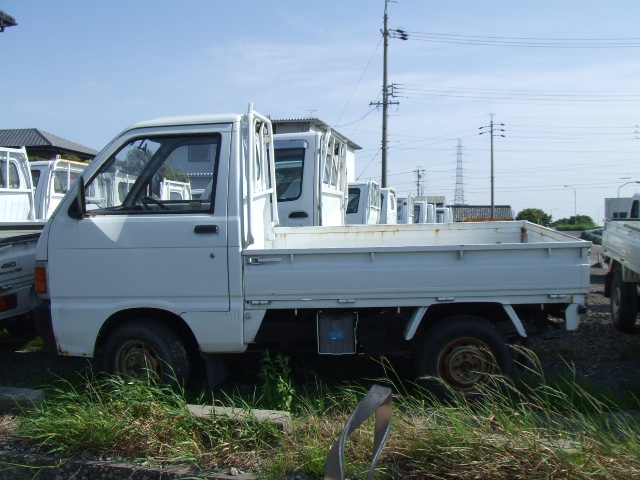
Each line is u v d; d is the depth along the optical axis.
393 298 4.57
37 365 6.00
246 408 4.18
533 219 56.53
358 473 3.54
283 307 4.62
